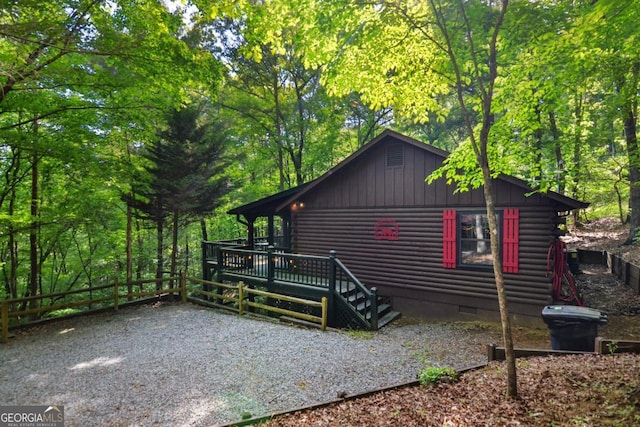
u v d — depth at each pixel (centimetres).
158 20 746
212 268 1251
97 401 495
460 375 489
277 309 905
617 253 1302
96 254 1270
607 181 1606
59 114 847
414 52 556
